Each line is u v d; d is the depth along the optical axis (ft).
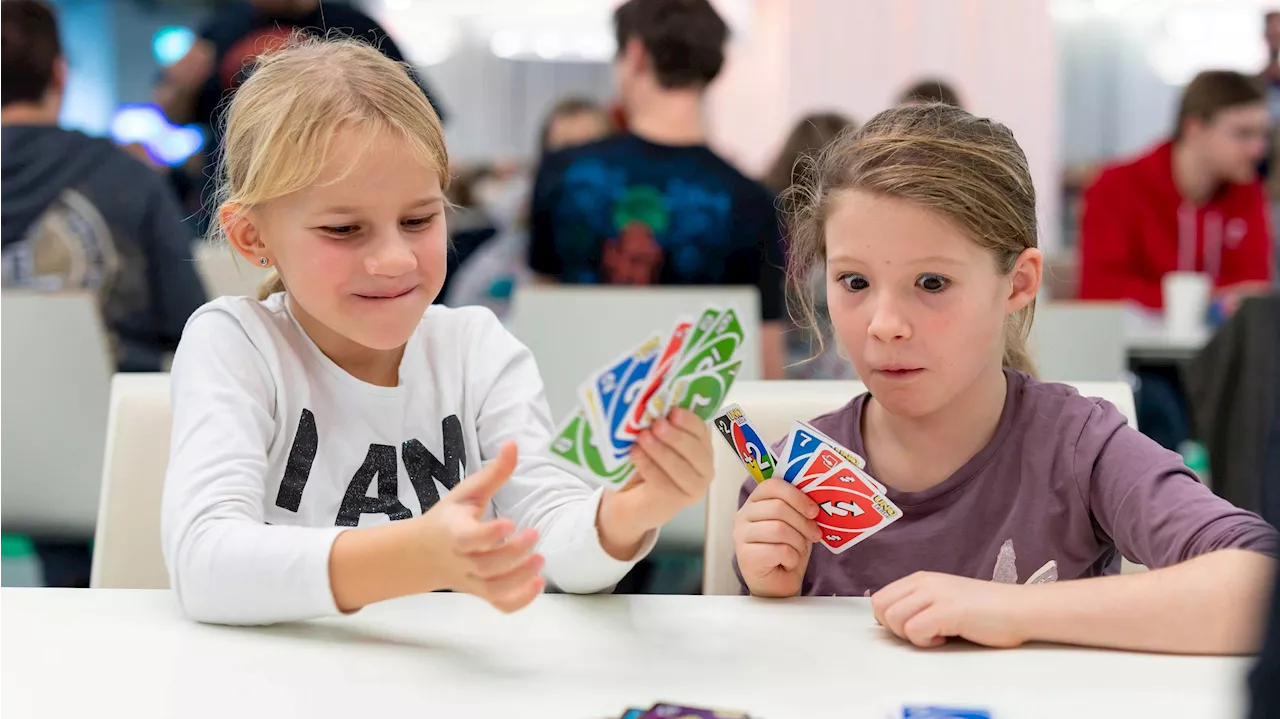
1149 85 23.93
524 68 27.50
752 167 21.90
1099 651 2.64
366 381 3.74
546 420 3.91
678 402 2.78
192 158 13.28
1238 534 2.92
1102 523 3.57
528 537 2.60
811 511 3.19
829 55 19.84
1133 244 12.56
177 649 2.63
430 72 27.25
